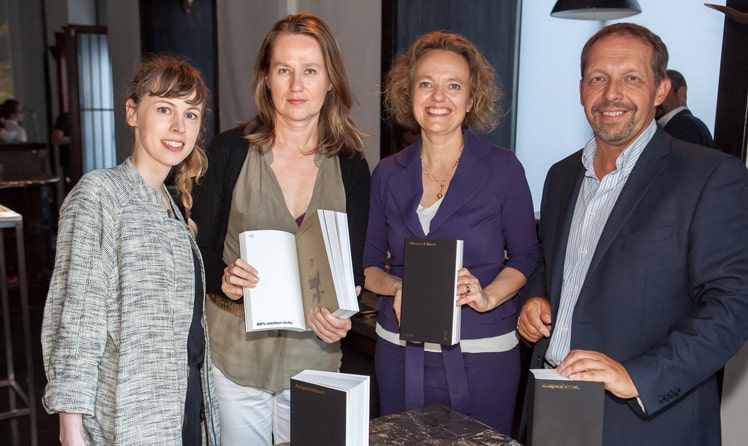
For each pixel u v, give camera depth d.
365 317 3.61
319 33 1.83
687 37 2.88
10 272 6.49
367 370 3.95
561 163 1.86
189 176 1.78
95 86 9.91
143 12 6.77
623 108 1.55
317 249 1.61
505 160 1.92
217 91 5.77
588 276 1.60
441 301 1.63
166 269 1.55
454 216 1.88
